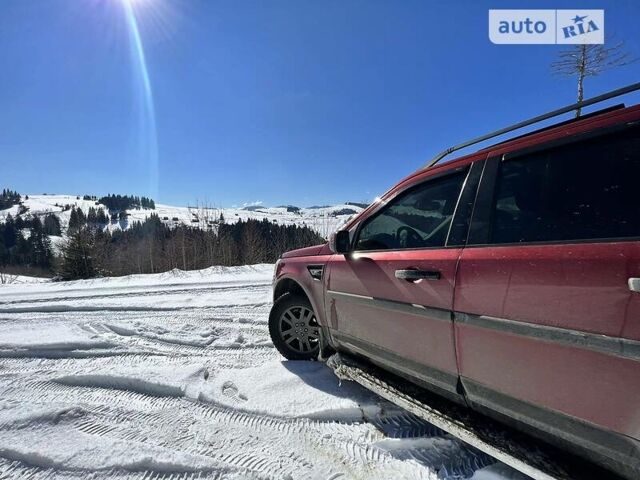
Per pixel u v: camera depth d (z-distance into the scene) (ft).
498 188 6.19
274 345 12.78
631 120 4.72
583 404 4.52
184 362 12.51
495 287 5.53
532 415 5.24
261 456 7.55
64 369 12.02
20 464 7.31
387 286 7.77
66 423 8.71
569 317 4.59
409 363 7.38
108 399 10.06
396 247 8.14
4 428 8.38
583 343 4.44
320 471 7.09
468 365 6.06
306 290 11.15
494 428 6.15
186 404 9.73
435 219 7.32
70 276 82.33
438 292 6.50
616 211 4.58
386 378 8.43
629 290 4.06
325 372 11.43
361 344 8.90
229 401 9.70
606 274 4.29
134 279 39.22
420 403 7.22
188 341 14.66
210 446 7.90
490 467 6.77
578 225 4.91
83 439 8.04
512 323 5.25
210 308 21.18
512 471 6.61
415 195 8.04
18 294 29.30
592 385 4.41
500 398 5.66
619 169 4.72
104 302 23.52
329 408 9.15
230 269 47.37
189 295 26.05
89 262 83.10
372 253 8.57
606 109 5.28
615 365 4.17
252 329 16.39
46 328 16.69
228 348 13.96
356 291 8.79
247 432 8.45
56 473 7.07
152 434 8.32
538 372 4.99
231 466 7.21
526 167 5.87
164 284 33.24
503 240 5.80
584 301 4.46
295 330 12.48
